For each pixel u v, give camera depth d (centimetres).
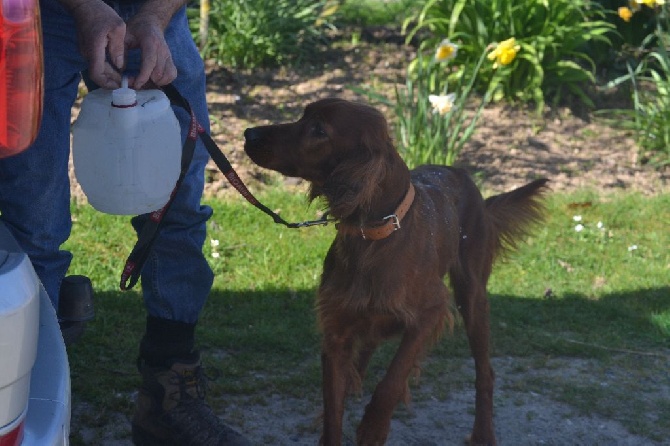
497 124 1016
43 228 409
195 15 1112
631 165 963
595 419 548
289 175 457
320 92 1035
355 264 450
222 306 654
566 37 1072
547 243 789
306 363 590
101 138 350
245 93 1016
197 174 448
